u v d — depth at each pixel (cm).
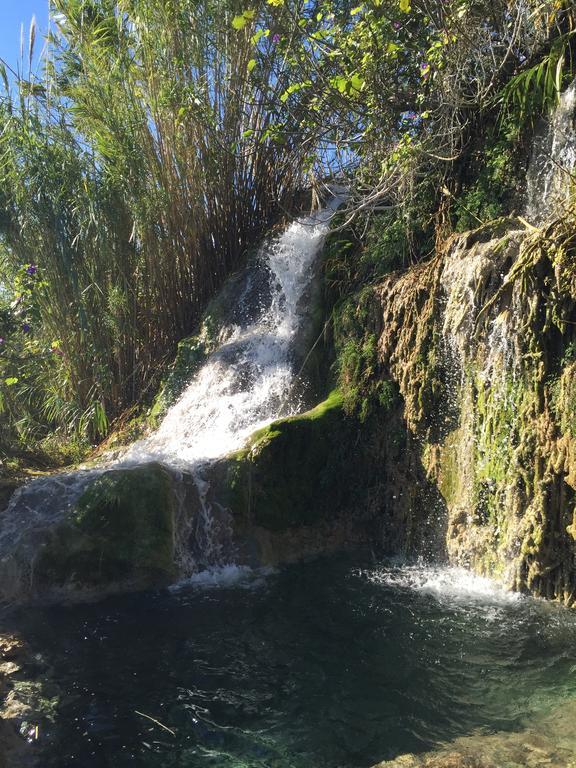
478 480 569
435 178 752
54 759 362
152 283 989
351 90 732
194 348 951
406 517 643
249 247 1053
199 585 589
